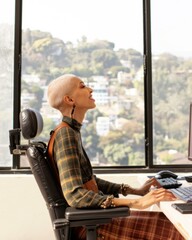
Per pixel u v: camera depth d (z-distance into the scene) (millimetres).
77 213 1097
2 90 2500
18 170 2408
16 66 2480
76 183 1159
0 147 2471
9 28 2521
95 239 1119
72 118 1340
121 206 1158
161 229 1248
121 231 1264
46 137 2455
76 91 1352
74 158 1205
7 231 2293
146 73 2533
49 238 2299
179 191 1313
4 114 2490
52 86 1376
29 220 2301
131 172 2453
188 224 915
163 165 2510
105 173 2432
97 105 2523
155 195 1216
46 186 1222
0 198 2303
